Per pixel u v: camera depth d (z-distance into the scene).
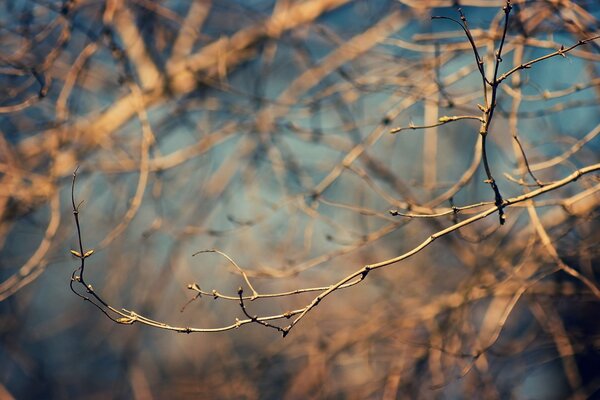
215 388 8.38
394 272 8.18
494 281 7.21
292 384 8.22
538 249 7.13
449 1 6.47
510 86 6.91
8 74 7.34
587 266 7.45
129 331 9.20
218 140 7.39
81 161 7.73
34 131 7.96
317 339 8.02
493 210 4.27
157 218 7.15
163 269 8.34
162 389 8.97
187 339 9.09
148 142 6.62
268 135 7.36
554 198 7.25
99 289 10.19
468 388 7.42
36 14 7.54
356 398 7.82
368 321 8.00
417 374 7.73
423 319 7.44
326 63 7.50
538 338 8.16
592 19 5.94
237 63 8.50
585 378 8.77
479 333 7.61
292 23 7.98
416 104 7.71
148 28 8.15
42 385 9.76
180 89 8.04
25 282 6.47
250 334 9.31
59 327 9.65
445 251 8.52
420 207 5.88
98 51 7.90
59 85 8.15
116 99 8.14
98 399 9.84
